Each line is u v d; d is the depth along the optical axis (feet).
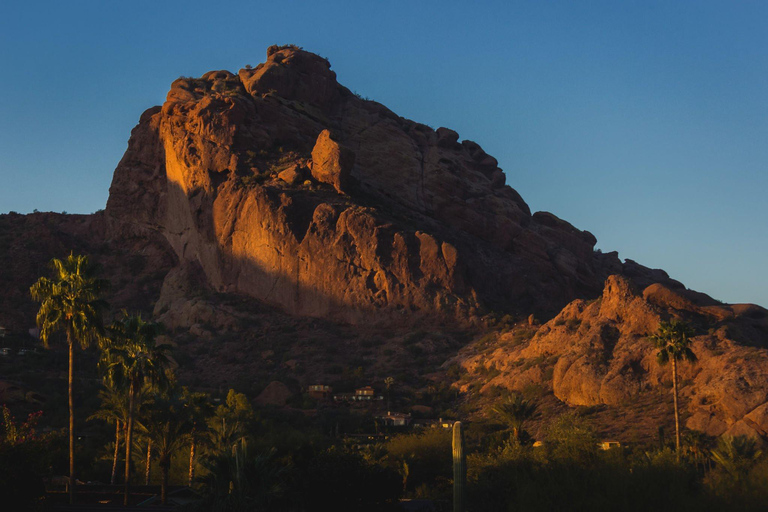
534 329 379.96
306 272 443.32
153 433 164.76
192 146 510.58
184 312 449.48
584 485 99.40
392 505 136.26
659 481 96.48
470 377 353.72
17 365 364.58
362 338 417.28
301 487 128.67
